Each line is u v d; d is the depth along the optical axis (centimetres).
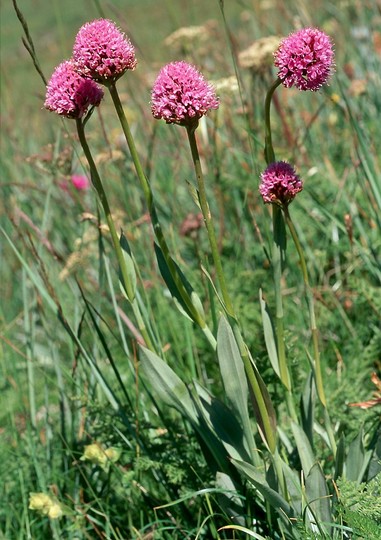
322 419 113
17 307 156
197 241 143
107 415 112
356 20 183
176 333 129
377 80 159
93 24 97
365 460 103
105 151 149
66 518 114
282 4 166
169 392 103
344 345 128
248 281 131
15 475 118
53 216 155
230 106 150
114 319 138
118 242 102
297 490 101
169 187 159
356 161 138
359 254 132
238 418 103
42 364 135
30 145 169
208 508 108
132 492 113
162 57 177
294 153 142
